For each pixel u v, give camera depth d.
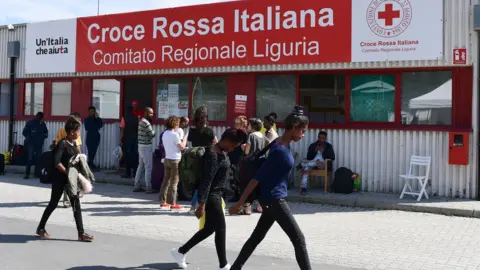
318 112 12.98
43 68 17.06
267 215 5.47
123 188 13.45
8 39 17.91
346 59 12.24
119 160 15.89
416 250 7.46
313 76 13.04
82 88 16.53
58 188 7.76
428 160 11.30
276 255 7.12
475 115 11.21
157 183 12.66
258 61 13.29
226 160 6.18
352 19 12.16
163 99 15.16
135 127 14.38
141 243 7.68
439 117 11.75
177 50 14.48
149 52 14.95
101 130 16.16
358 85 12.55
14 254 6.94
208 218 6.13
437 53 11.36
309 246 7.66
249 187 5.43
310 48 12.61
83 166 7.80
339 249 7.50
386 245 7.76
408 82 12.05
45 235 7.85
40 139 15.39
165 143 10.55
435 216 10.11
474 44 11.12
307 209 10.85
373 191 12.21
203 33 14.06
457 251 7.41
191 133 8.43
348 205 11.18
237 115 13.88
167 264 6.56
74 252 7.09
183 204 11.23
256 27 13.29
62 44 16.64
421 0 11.46
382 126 12.23
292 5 12.78
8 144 17.91
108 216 9.80
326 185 12.05
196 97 14.62
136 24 15.16
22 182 14.32
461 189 11.31
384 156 12.12
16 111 17.88
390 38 11.79
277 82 13.48
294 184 13.00
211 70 14.02
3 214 9.81
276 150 5.37
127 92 15.88
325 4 12.40
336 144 12.65
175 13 14.47
